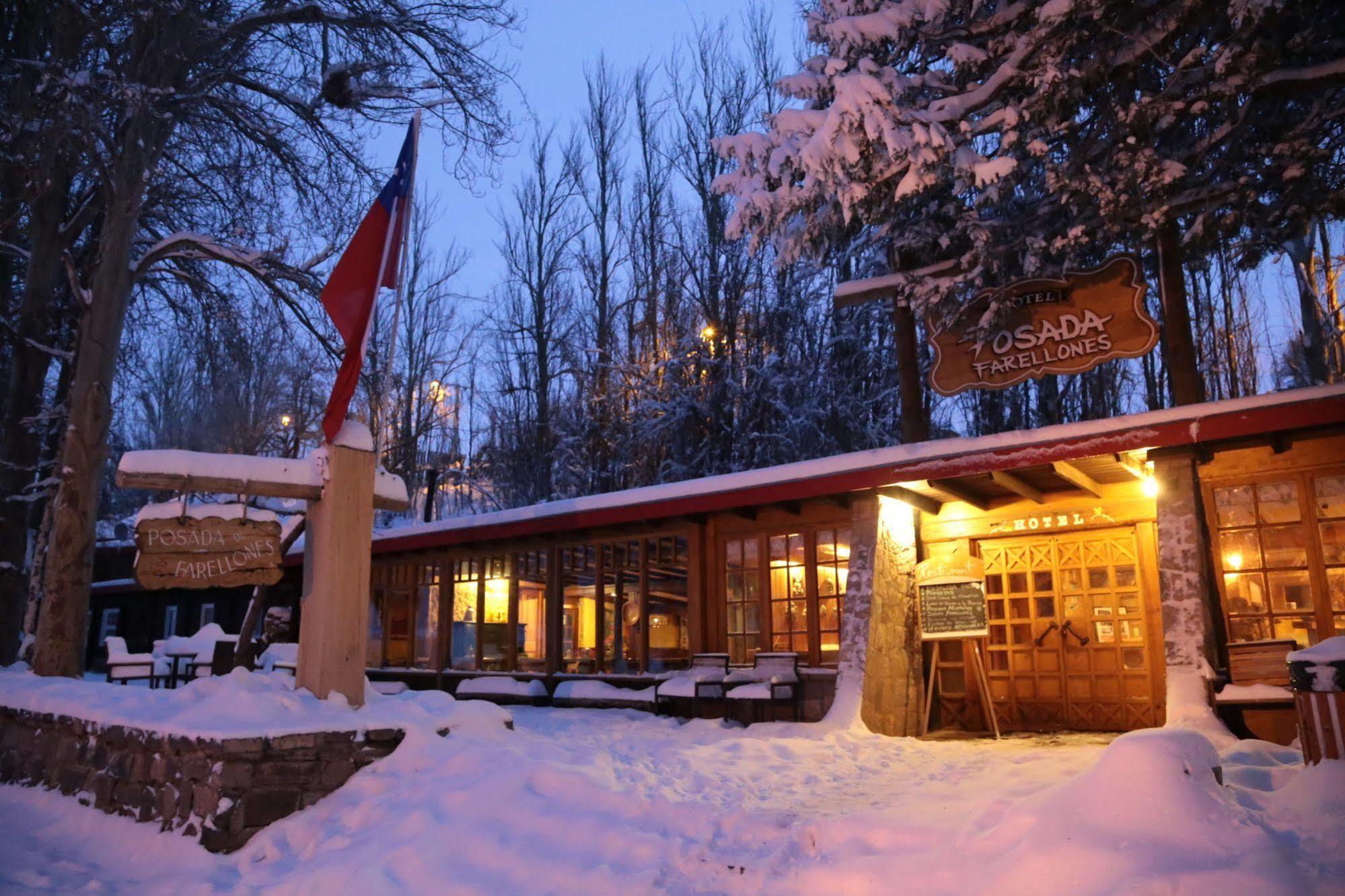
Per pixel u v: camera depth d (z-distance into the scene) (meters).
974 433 21.20
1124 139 9.31
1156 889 3.53
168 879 5.42
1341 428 7.95
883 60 10.59
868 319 20.89
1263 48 8.36
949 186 10.61
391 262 7.51
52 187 11.90
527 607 13.60
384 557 15.36
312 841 5.70
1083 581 9.76
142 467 6.43
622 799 5.49
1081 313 9.65
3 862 5.73
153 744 6.32
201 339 14.48
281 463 6.93
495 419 26.94
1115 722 9.34
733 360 21.80
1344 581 7.92
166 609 21.38
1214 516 8.54
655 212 24.56
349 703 6.79
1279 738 7.46
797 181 11.01
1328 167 9.34
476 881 4.82
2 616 11.90
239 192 12.20
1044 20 8.94
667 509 10.98
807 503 10.94
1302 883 3.44
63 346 15.47
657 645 12.27
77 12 10.75
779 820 5.19
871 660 9.47
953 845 4.41
